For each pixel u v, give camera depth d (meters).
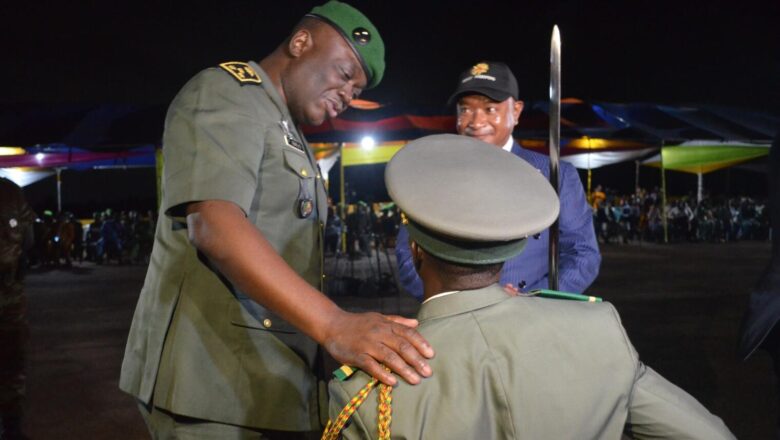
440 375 1.08
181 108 1.51
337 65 1.69
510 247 1.12
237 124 1.50
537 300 1.19
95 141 14.59
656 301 9.67
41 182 29.28
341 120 15.13
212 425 1.60
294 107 1.73
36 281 14.21
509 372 1.08
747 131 16.83
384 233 20.62
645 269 14.33
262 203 1.60
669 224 24.19
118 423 4.46
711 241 23.70
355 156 19.11
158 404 1.60
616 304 9.40
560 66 1.93
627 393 1.16
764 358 6.08
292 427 1.65
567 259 2.54
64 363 6.23
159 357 1.61
